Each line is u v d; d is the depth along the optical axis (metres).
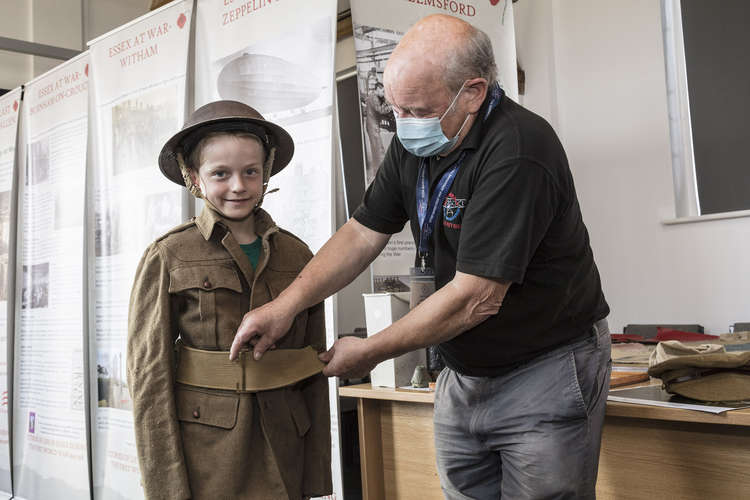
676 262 4.40
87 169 3.55
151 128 3.04
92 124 3.30
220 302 1.47
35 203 3.96
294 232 2.50
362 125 2.68
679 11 4.46
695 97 4.40
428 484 2.27
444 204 1.54
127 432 3.05
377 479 2.39
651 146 4.54
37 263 3.91
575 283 1.54
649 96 4.54
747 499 1.60
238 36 2.71
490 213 1.39
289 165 2.53
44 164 3.90
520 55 5.19
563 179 1.45
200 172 1.47
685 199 4.47
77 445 3.51
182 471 1.40
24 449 3.89
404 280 2.77
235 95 2.70
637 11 4.58
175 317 1.49
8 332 4.09
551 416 1.52
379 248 1.77
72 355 3.58
